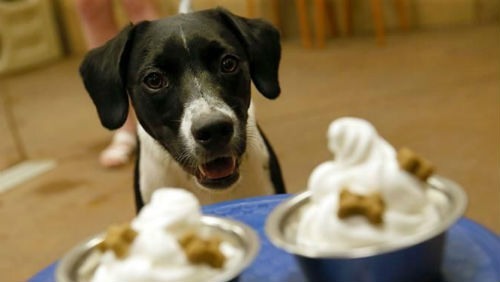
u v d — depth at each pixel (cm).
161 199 71
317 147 249
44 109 375
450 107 268
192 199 71
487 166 211
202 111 127
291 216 74
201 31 134
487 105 263
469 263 74
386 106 282
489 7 412
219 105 129
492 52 340
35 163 284
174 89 133
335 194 67
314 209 69
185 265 66
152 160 146
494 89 280
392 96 295
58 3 550
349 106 290
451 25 423
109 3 244
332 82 335
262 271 81
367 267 65
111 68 141
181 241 67
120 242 67
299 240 69
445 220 64
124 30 140
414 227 65
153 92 135
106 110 144
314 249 65
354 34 453
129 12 239
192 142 128
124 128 269
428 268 68
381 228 64
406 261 65
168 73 133
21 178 268
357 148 68
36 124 346
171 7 491
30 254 203
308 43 435
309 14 464
